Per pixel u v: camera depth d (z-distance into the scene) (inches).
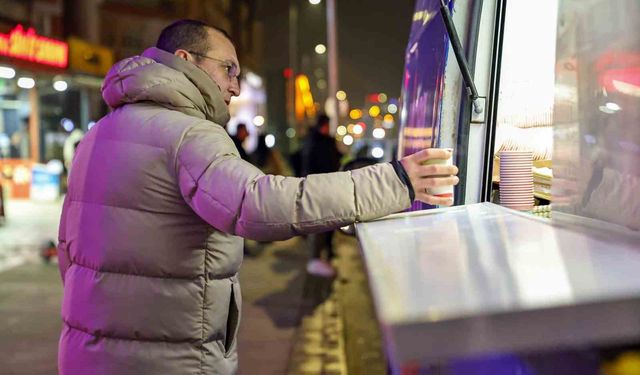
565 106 52.9
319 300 269.1
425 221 57.3
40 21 575.8
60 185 690.2
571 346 29.6
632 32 44.4
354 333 222.2
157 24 687.7
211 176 63.9
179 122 68.7
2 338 206.5
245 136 390.3
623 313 29.7
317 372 184.9
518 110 82.5
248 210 60.8
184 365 69.2
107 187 69.9
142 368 68.7
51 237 417.4
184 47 79.7
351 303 264.7
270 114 1163.3
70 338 72.9
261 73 1120.2
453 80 79.0
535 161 83.7
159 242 68.3
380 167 62.8
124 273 69.6
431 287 32.0
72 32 622.5
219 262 70.5
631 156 44.9
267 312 249.9
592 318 29.7
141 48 681.6
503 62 81.7
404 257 39.3
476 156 77.4
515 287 31.6
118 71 73.1
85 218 71.9
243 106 902.4
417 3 119.7
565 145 53.2
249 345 209.8
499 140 82.4
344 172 63.0
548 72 82.0
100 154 71.7
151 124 69.5
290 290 287.7
